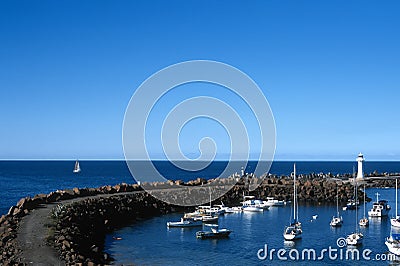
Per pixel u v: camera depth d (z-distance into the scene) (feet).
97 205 273.75
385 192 476.54
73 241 173.58
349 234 244.42
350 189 437.17
